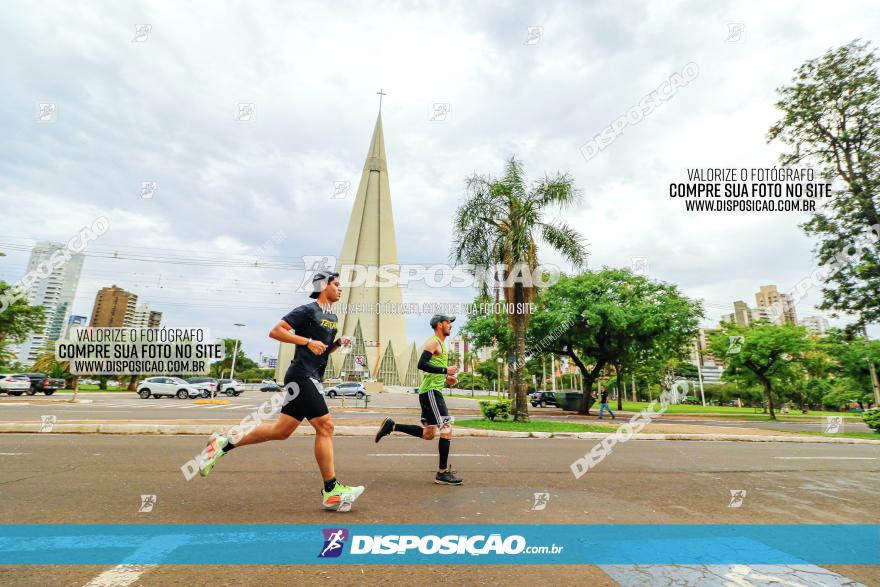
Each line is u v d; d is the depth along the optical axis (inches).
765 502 174.7
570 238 575.5
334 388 1497.3
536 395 1471.5
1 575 92.6
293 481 187.0
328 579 94.3
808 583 98.4
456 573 99.7
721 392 2785.4
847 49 580.1
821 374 1250.6
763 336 1042.7
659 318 872.3
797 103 619.5
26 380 1176.2
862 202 548.7
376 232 4397.1
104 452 259.1
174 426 367.9
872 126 564.7
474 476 211.6
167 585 89.4
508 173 581.6
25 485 174.2
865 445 455.2
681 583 96.8
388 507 150.6
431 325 198.7
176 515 137.0
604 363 1032.8
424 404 194.4
